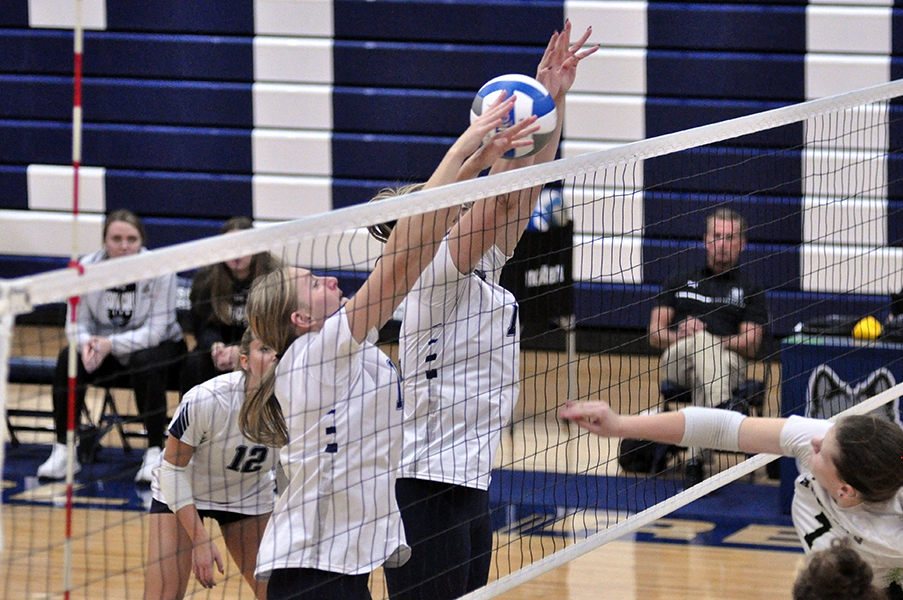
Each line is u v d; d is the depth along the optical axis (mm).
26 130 18219
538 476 11539
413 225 5223
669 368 11773
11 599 8492
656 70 17156
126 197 18250
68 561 4613
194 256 4684
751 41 16938
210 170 18141
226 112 17969
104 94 18109
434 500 5887
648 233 16375
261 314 5539
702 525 10969
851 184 16531
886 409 11008
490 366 6105
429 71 17609
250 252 4828
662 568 9727
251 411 5797
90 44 18031
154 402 11828
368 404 5230
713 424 5391
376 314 5172
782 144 16516
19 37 18094
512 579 6137
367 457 5203
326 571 5074
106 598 8648
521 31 17375
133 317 12133
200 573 6488
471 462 5949
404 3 17484
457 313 6027
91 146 18219
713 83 17062
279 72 17812
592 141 17406
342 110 17781
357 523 5172
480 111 6004
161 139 18094
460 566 5891
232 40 17797
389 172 17828
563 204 12570
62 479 11969
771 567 9758
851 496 4957
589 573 9555
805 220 16484
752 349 12023
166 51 17922
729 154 16406
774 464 12594
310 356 5141
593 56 17203
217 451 6605
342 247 16516
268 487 6996
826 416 11133
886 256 16172
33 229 18312
